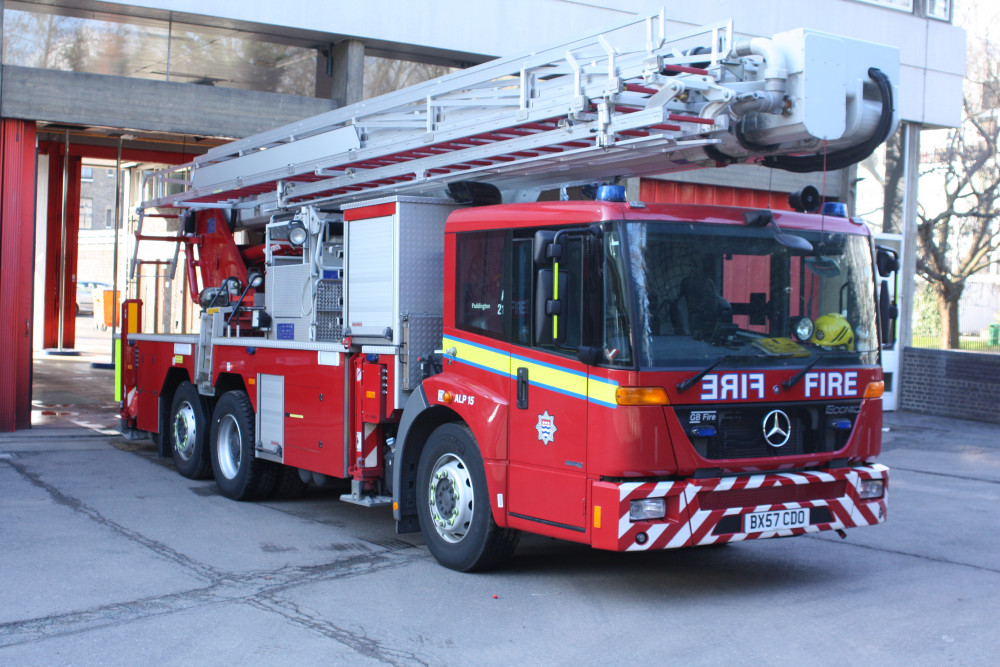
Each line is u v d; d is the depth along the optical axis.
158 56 12.88
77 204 23.89
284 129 9.55
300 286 8.68
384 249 7.36
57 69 12.33
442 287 7.40
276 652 5.01
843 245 6.44
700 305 5.83
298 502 9.28
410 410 7.06
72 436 12.96
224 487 9.38
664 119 5.66
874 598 6.09
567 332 5.90
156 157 17.48
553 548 7.52
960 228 27.56
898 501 9.46
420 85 7.74
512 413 6.25
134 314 12.15
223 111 13.06
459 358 6.74
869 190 17.28
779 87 5.61
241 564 6.79
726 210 6.05
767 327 6.05
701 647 5.12
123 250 18.25
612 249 5.69
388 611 5.74
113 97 12.44
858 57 5.78
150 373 11.45
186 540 7.47
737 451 5.84
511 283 6.34
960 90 17.67
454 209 7.47
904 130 17.36
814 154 6.24
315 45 13.87
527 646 5.14
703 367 5.71
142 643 5.12
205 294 10.88
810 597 6.11
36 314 25.42
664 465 5.58
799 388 6.03
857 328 6.39
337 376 7.76
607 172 7.08
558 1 14.71
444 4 13.95
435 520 6.82
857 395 6.29
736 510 5.74
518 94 6.85
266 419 8.82
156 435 11.69
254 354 9.04
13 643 5.10
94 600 5.87
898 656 5.00
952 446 13.09
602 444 5.60
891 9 16.92
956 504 9.31
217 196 10.77
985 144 27.08
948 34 17.47
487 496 6.41
